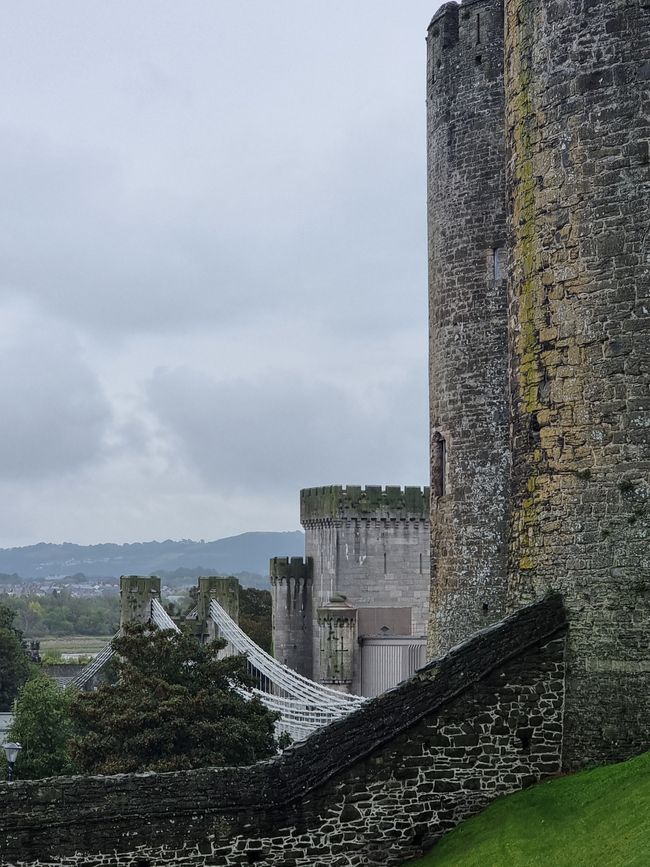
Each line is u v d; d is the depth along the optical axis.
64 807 18.52
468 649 19.36
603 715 18.69
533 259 20.38
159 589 89.88
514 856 16.64
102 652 82.44
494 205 30.84
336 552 97.38
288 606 101.38
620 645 18.61
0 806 18.31
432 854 18.33
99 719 37.97
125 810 18.64
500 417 30.20
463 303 31.14
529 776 19.14
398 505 97.94
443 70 32.12
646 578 18.45
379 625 96.31
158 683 39.03
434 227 32.38
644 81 19.11
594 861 15.55
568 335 19.61
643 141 19.05
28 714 49.00
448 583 30.77
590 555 19.05
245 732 37.09
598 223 19.33
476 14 31.47
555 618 19.36
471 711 19.25
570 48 19.84
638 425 18.72
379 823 18.98
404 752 19.12
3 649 93.81
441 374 31.67
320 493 99.06
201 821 18.80
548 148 20.12
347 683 90.44
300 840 18.92
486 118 31.11
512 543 20.98
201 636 86.88
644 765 17.36
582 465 19.28
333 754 19.09
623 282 19.02
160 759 35.91
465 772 19.12
